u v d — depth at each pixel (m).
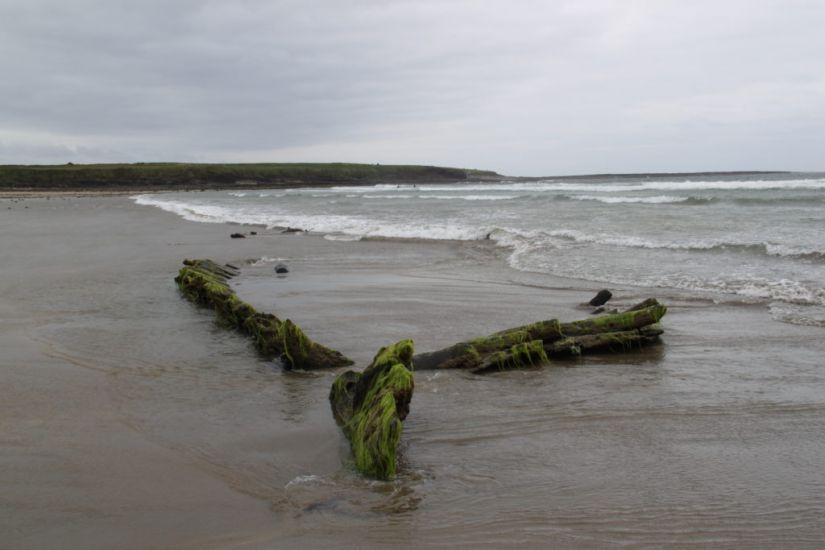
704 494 4.90
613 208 34.00
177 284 15.03
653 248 18.62
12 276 16.73
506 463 5.52
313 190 107.50
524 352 8.62
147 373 8.27
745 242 17.92
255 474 5.35
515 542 4.27
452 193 69.62
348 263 18.81
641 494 4.92
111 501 4.88
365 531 4.43
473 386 7.75
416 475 5.30
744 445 5.80
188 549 4.23
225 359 8.95
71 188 118.31
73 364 8.66
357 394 6.41
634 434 6.12
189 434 6.22
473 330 10.38
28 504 4.83
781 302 11.75
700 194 46.03
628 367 8.40
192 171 133.62
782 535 4.31
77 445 5.95
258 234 28.45
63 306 12.71
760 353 8.71
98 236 28.30
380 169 160.38
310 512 4.70
